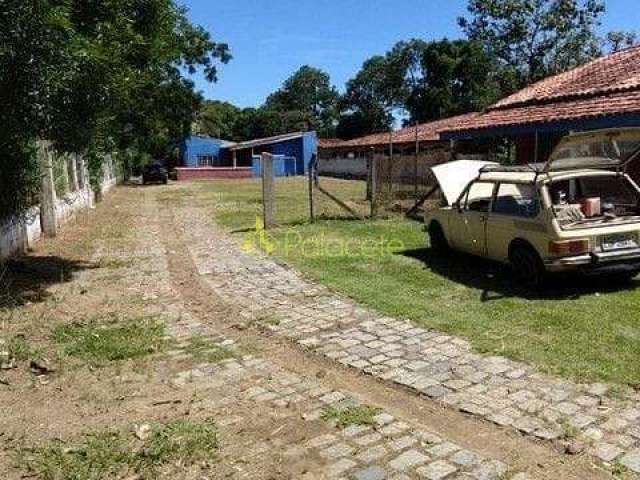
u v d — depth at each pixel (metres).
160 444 4.35
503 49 42.44
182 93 33.97
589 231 7.60
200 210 21.95
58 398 5.27
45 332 7.07
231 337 6.87
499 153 27.53
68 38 8.23
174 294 8.95
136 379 5.66
